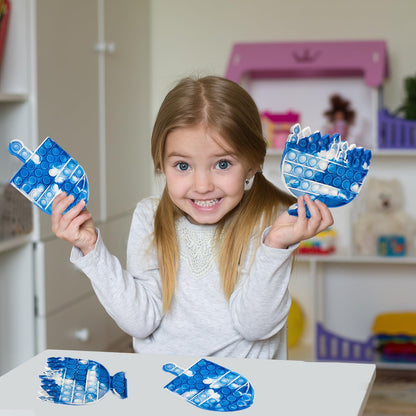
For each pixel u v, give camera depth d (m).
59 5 2.24
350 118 2.88
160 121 1.09
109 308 1.10
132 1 2.85
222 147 1.04
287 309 1.07
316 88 2.92
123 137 2.78
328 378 0.87
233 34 2.98
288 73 2.92
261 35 2.96
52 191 1.03
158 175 1.28
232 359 0.94
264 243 1.04
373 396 2.49
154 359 0.95
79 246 1.07
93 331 2.48
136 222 1.23
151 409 0.79
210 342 1.14
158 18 3.04
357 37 2.88
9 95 1.97
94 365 0.93
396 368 2.81
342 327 3.03
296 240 1.00
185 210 1.10
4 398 0.82
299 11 2.91
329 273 3.02
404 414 2.31
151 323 1.14
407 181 2.90
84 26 2.42
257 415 0.77
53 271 2.19
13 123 2.10
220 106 1.05
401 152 2.67
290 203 1.21
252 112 1.11
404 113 2.77
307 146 1.00
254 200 1.17
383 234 2.78
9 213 2.00
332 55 2.68
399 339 2.77
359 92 2.88
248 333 1.09
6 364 2.15
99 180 2.55
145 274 1.19
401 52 2.85
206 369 0.91
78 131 2.38
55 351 0.99
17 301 2.13
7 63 2.09
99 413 0.78
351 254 2.75
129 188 2.84
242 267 1.15
